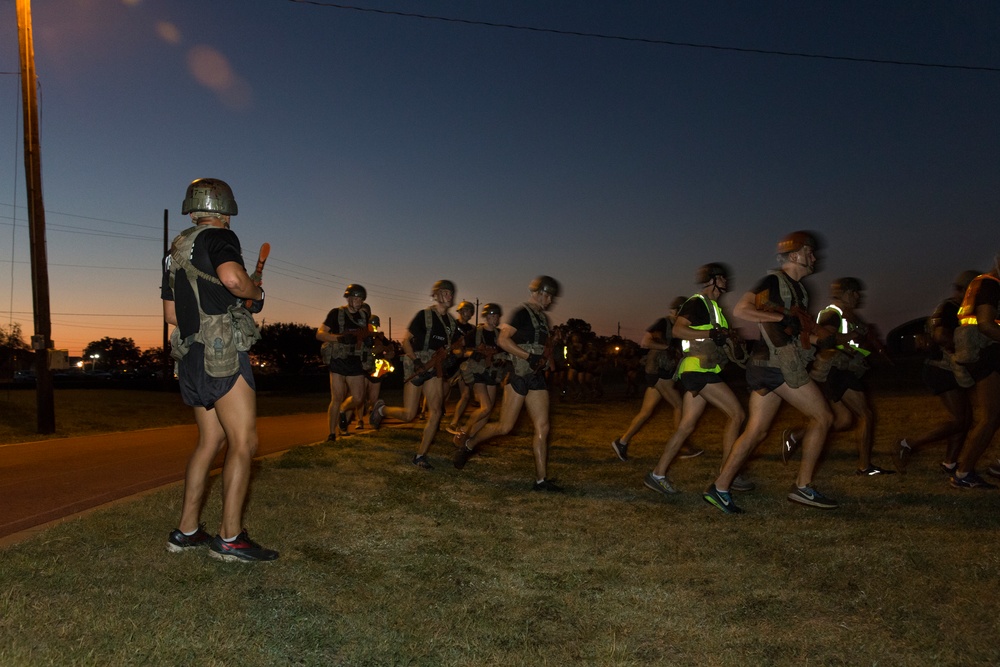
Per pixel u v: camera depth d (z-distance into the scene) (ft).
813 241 20.48
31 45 47.50
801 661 11.13
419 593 13.89
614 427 52.24
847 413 26.81
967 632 11.93
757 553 16.61
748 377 21.11
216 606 12.25
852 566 15.43
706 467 29.63
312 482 22.97
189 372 14.69
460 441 28.73
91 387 140.77
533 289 25.76
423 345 29.71
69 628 10.90
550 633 12.23
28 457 32.17
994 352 23.38
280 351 289.12
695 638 12.01
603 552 16.88
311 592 13.42
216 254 14.35
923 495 23.12
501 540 17.78
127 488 23.81
